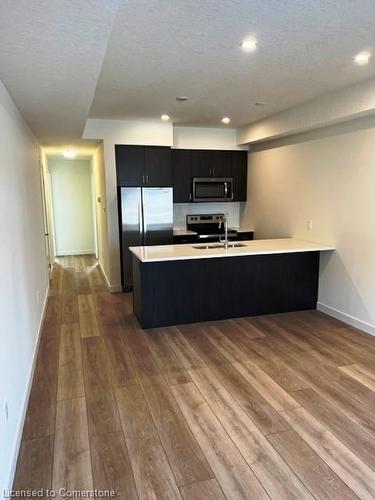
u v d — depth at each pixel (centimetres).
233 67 306
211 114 499
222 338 385
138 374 310
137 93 386
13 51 197
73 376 307
